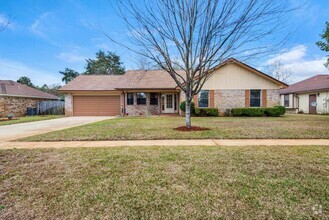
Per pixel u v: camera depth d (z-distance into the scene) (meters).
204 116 17.20
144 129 9.25
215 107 17.62
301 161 4.40
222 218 2.39
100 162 4.44
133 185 3.27
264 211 2.52
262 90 17.52
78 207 2.64
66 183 3.36
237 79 17.58
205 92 17.77
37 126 11.62
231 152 5.18
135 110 20.14
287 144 6.18
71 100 21.19
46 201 2.79
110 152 5.32
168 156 4.86
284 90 27.20
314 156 4.78
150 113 20.03
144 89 18.94
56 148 5.89
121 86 19.83
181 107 17.47
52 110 23.41
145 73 22.12
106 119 15.65
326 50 10.88
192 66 8.84
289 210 2.53
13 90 21.14
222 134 7.76
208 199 2.81
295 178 3.49
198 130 8.73
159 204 2.70
